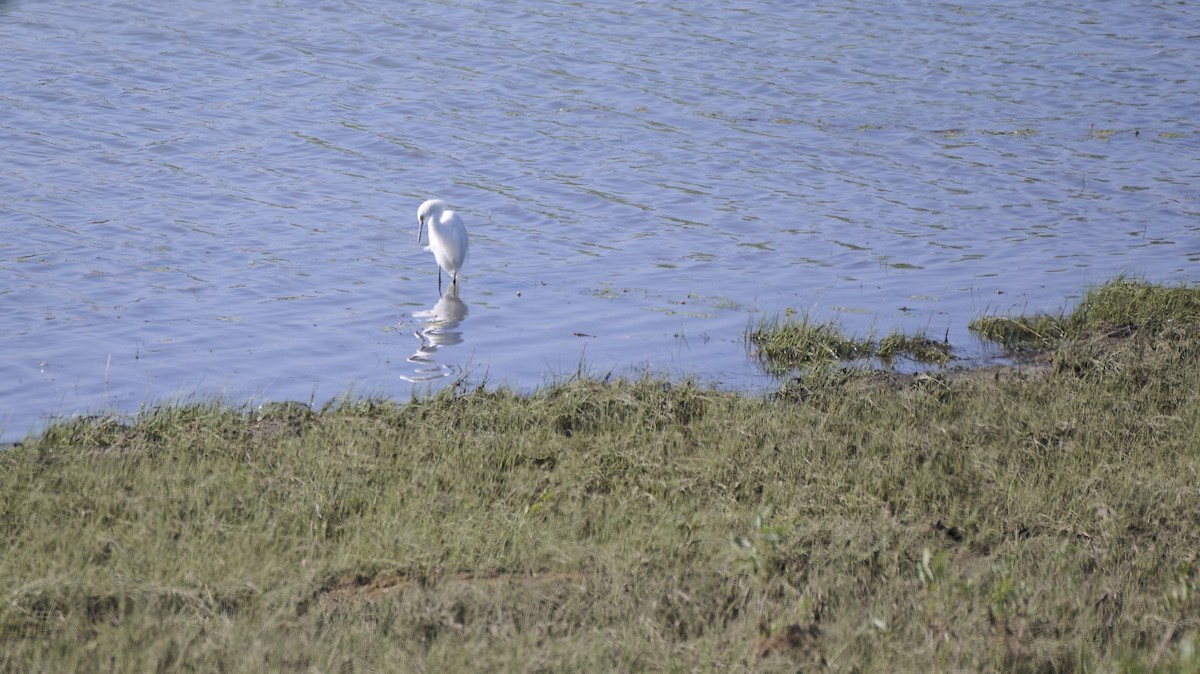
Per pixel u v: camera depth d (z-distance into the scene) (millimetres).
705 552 14625
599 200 37094
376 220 34500
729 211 36438
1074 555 14867
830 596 13797
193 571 13688
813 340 25000
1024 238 34469
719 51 56125
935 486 16844
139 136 41188
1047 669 12523
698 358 24609
